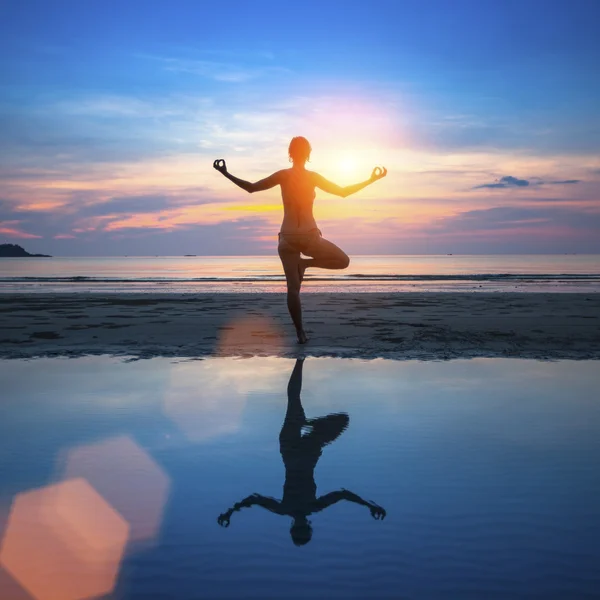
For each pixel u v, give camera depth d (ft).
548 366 18.35
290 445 10.07
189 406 13.01
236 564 6.05
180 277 93.66
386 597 5.46
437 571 5.89
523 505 7.46
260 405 13.12
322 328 26.48
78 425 11.42
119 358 19.86
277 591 5.56
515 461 9.20
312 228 21.40
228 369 17.79
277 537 6.62
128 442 10.29
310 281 78.38
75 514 7.24
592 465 8.98
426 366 18.34
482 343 22.50
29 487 8.17
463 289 59.72
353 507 7.43
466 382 15.75
